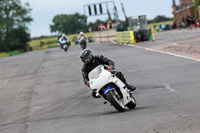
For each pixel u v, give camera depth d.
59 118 37.00
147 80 54.25
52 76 72.69
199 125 24.94
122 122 29.75
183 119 27.45
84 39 122.44
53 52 150.00
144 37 129.38
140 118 30.20
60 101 47.34
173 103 35.56
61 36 138.75
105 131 27.56
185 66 62.41
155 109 33.50
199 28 184.38
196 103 33.66
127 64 75.44
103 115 34.62
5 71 95.12
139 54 90.81
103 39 180.62
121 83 34.19
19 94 57.00
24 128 34.50
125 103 34.66
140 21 129.50
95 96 35.69
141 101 40.00
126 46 121.00
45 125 34.31
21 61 122.56
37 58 126.50
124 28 175.88
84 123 32.16
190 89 42.81
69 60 100.44
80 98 47.41
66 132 29.59
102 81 33.31
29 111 43.41
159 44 110.25
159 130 25.27
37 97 52.44
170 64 67.19
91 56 35.06
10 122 38.62
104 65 35.25
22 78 75.88
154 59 77.38
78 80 63.53
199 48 84.50
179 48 90.69
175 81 50.12
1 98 55.38
